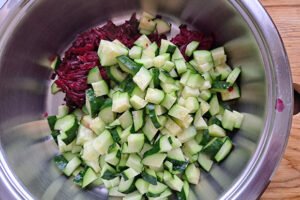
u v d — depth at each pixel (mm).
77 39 245
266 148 187
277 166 186
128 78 220
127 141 211
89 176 220
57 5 218
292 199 215
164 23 242
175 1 230
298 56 221
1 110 206
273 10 224
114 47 217
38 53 231
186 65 225
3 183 188
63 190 220
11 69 211
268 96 192
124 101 209
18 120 221
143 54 224
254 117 206
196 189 217
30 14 207
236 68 223
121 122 215
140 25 241
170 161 213
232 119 218
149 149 213
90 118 224
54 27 230
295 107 227
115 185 220
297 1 223
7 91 212
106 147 214
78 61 235
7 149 203
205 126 218
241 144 214
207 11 222
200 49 234
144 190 212
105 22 249
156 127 209
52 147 239
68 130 221
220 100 229
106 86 221
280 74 189
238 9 197
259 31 193
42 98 243
